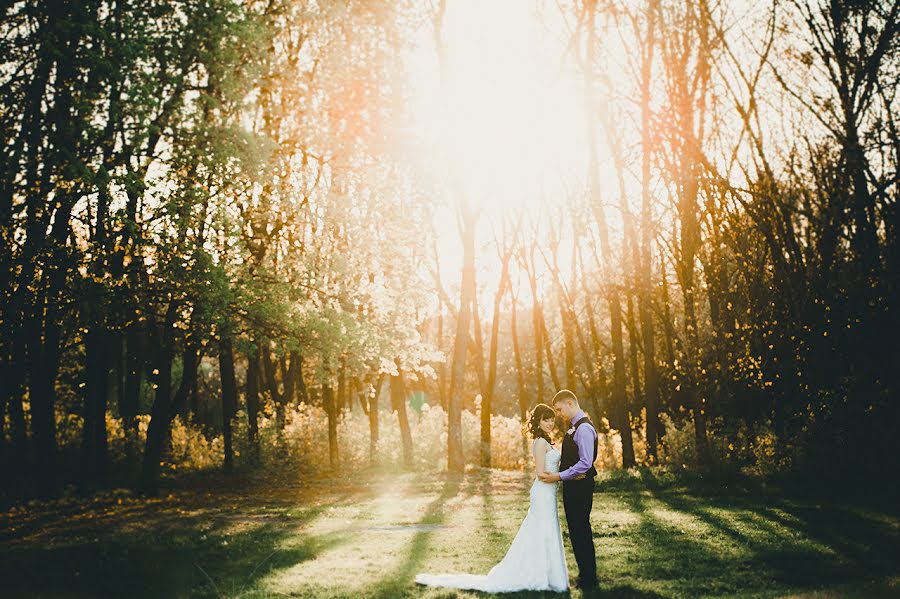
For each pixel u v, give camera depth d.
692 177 22.72
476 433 38.53
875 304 18.45
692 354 23.91
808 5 18.88
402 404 34.84
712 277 23.20
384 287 23.30
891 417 17.84
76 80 16.48
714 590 8.58
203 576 10.14
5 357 17.59
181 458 36.22
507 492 22.64
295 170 21.69
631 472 24.69
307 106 21.81
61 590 9.63
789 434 20.25
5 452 22.61
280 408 35.88
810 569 9.72
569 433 9.02
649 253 27.30
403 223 22.72
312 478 29.52
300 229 21.91
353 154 22.14
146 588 9.62
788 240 20.58
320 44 23.23
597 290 41.25
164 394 22.67
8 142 16.00
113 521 16.47
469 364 59.09
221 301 17.50
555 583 8.77
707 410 23.31
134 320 18.66
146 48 16.53
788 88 19.67
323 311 20.36
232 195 19.19
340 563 10.73
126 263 17.48
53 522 16.56
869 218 18.95
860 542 11.52
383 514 17.02
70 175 15.50
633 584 8.88
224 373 31.58
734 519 14.21
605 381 43.19
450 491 23.12
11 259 15.46
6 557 11.97
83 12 15.86
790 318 20.45
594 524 14.01
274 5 21.45
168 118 17.95
